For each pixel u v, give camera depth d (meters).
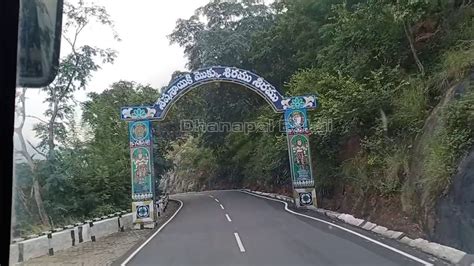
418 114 15.88
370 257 9.72
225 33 43.16
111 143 29.64
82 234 17.12
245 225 17.89
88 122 28.56
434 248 9.90
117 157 28.97
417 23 18.80
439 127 12.81
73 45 22.88
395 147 16.75
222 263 10.44
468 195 9.89
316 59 28.31
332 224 16.08
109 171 27.23
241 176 55.44
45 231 14.78
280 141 27.06
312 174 24.14
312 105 24.45
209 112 44.38
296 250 11.36
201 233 16.78
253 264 10.02
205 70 24.31
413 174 13.91
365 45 20.81
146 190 22.92
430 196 11.90
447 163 11.34
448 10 17.50
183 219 23.86
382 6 18.75
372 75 19.36
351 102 18.81
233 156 52.28
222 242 13.90
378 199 16.44
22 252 10.94
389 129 17.58
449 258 9.05
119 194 27.80
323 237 13.16
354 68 21.38
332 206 22.02
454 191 10.55
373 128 18.67
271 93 24.80
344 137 21.94
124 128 30.78
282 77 37.19
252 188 47.75
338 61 24.05
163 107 23.86
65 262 12.34
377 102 18.34
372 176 17.62
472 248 9.20
